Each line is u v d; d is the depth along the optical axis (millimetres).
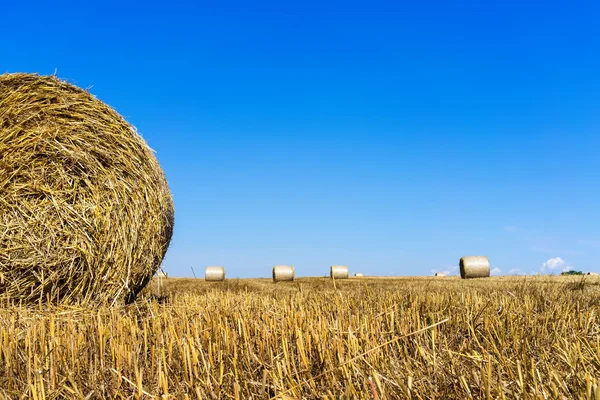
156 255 8891
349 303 6602
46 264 7375
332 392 3312
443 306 6531
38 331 4934
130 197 8305
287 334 4547
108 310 6965
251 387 3611
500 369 3570
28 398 3605
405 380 3373
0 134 7367
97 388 3721
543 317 5352
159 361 3789
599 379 3145
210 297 8188
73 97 8070
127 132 8523
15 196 7309
